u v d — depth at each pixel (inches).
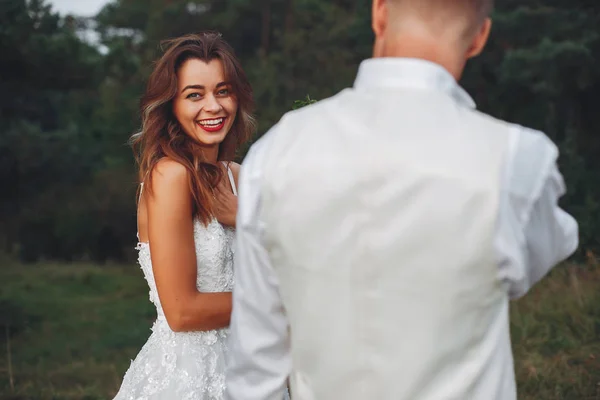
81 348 290.0
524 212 50.0
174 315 83.7
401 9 54.6
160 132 90.5
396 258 50.5
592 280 263.1
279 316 56.8
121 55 424.2
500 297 51.5
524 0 454.9
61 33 380.2
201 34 93.7
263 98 645.3
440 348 50.6
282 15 809.5
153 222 84.0
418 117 52.1
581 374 178.5
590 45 422.0
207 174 89.2
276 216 54.1
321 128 54.2
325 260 52.3
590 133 461.4
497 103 479.5
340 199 51.7
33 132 665.0
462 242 49.6
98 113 783.7
